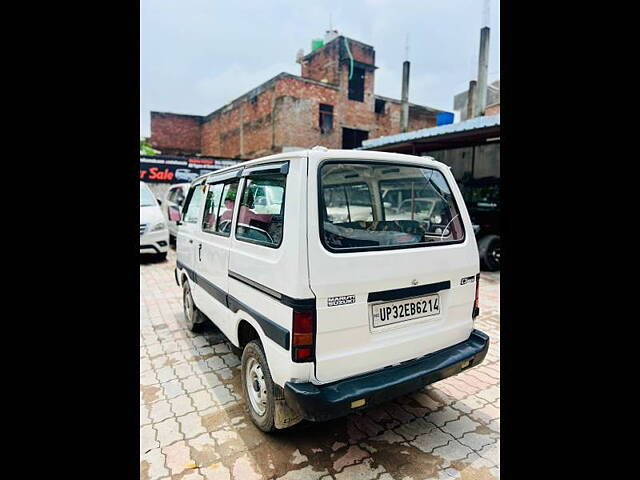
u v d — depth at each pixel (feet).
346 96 55.42
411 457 7.55
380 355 7.16
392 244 7.73
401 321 7.48
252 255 8.06
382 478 7.00
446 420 8.80
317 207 6.70
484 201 31.53
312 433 8.29
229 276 9.36
